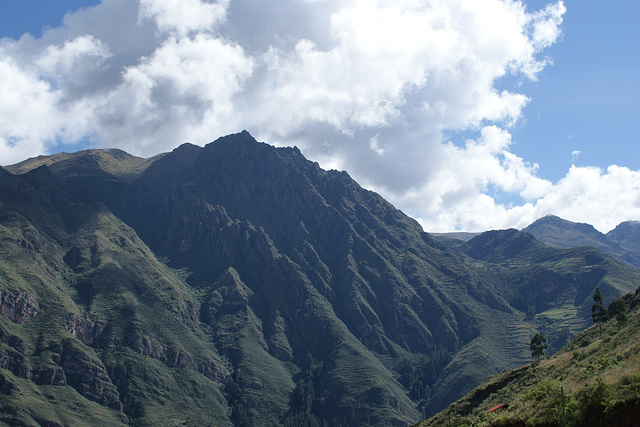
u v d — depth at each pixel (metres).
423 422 140.25
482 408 121.25
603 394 64.75
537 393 81.00
